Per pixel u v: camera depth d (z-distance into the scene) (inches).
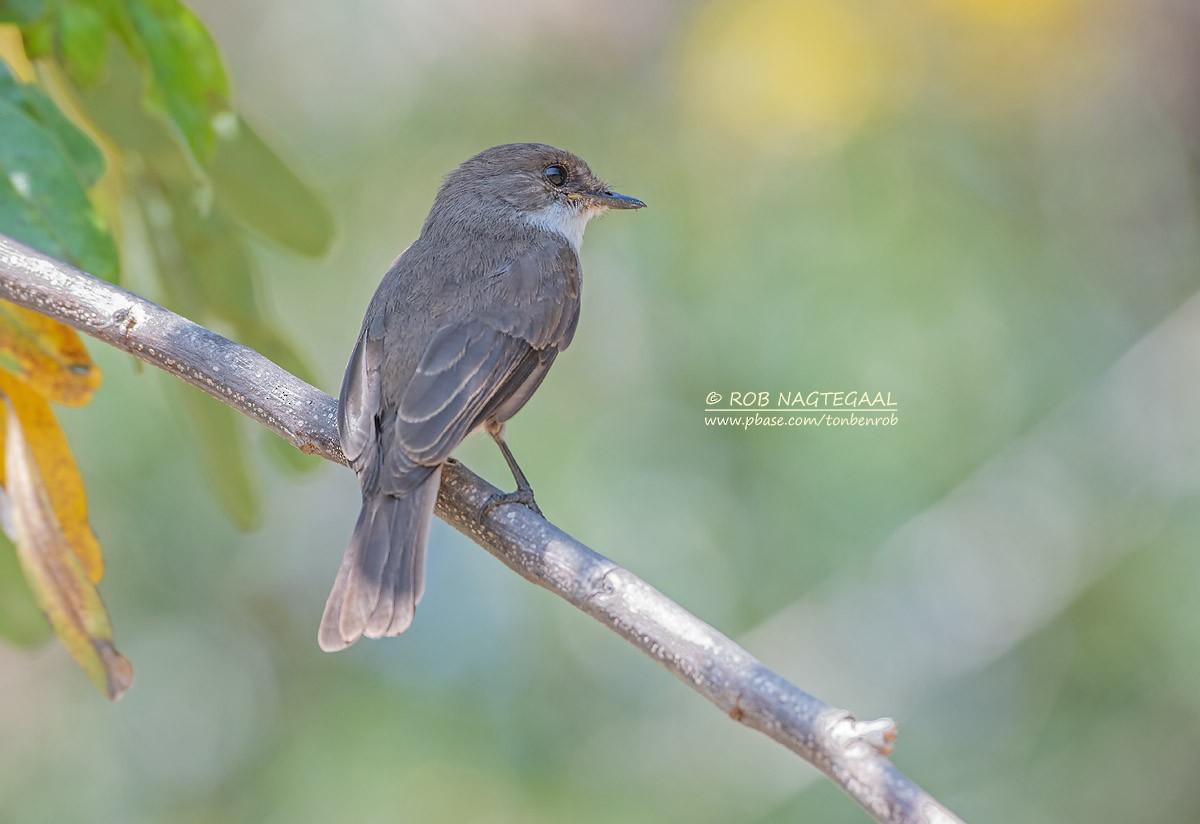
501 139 517.3
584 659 480.1
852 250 476.4
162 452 460.1
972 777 482.3
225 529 494.9
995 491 476.4
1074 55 526.0
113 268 256.2
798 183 492.1
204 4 531.8
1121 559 490.0
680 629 205.0
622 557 464.8
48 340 258.4
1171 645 480.7
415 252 326.6
